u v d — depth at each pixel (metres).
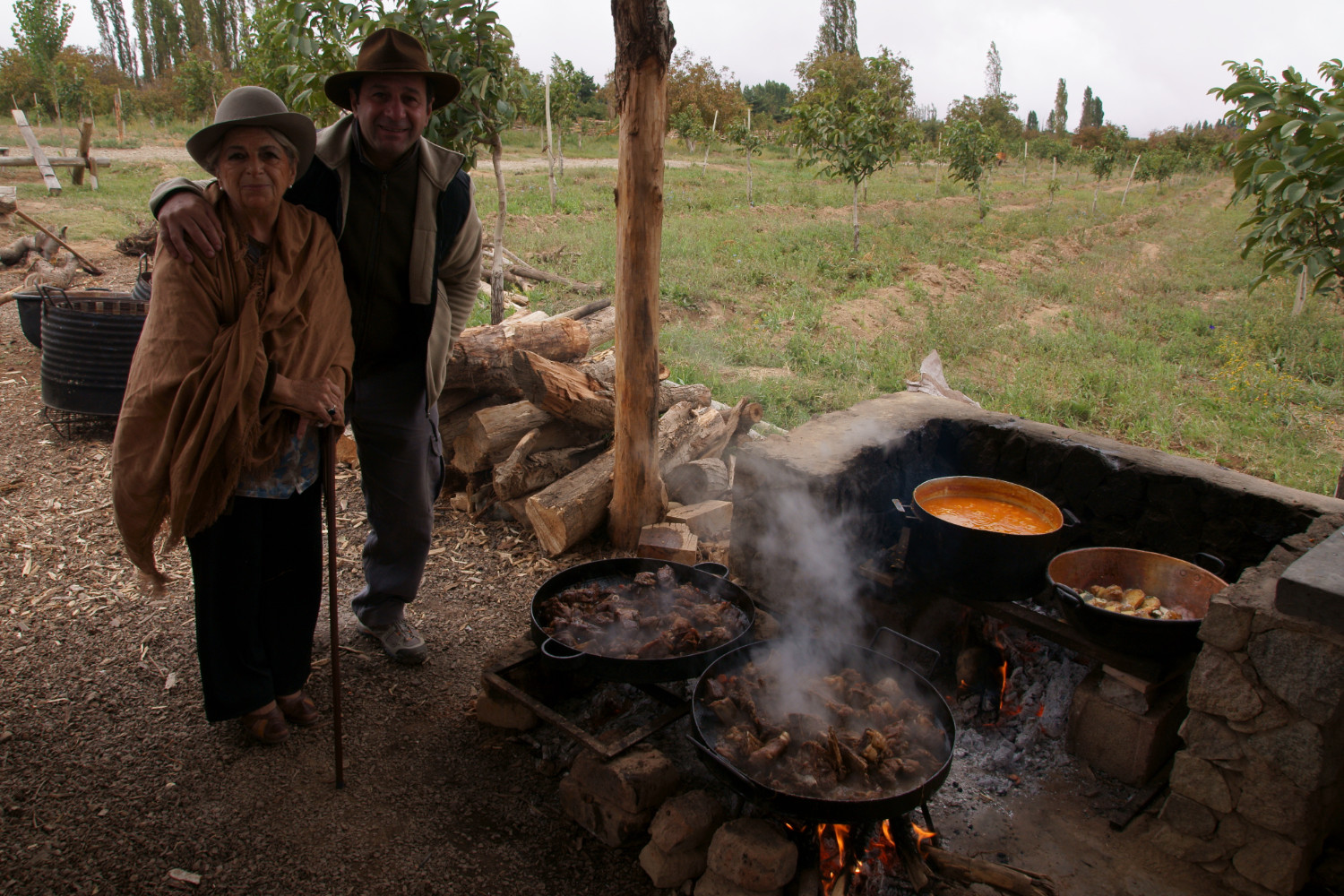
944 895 2.21
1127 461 3.30
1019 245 17.41
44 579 3.63
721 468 4.71
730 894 2.11
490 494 4.51
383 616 3.16
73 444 5.10
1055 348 9.80
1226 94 3.53
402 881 2.20
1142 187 32.88
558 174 22.34
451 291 2.89
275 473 2.39
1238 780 2.22
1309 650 2.04
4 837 2.26
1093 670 2.82
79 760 2.57
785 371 8.15
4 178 16.56
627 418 3.98
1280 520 2.96
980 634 3.24
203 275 2.11
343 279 2.46
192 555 2.34
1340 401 8.44
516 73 7.23
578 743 2.64
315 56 5.99
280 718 2.68
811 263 13.01
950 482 3.19
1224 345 9.96
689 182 23.61
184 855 2.24
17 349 6.80
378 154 2.49
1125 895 2.26
